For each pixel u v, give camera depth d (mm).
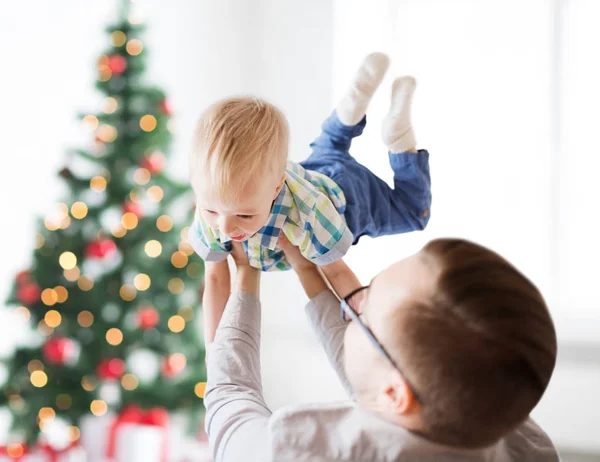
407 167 1174
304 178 1084
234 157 909
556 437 2859
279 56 3086
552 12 2836
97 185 2625
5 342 3113
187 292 2678
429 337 648
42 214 3143
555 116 2844
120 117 2629
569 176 2852
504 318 640
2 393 2631
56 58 3176
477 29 2873
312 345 3059
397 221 1214
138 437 2807
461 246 690
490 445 671
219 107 967
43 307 2607
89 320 2621
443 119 2893
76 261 2611
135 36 2670
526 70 2854
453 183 2893
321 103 3043
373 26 2967
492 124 2871
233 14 3137
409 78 1143
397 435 704
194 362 2672
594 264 2846
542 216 2857
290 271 3072
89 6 3184
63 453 2723
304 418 740
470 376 635
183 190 2654
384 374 690
